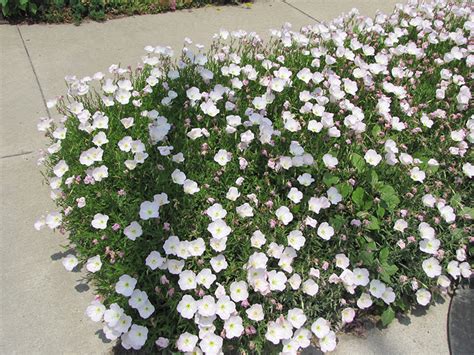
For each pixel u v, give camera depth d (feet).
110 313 3.54
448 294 4.47
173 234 4.01
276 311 3.81
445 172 5.01
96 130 4.88
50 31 7.86
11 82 6.50
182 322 3.67
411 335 4.09
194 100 5.05
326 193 4.44
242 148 4.63
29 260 4.30
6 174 5.11
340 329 4.02
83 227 4.32
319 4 9.93
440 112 5.25
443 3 7.48
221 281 3.94
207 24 8.58
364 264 4.03
